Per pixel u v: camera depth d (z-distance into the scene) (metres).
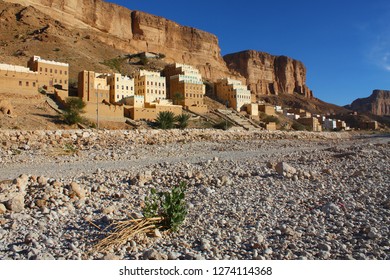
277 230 8.20
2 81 54.34
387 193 11.51
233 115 89.19
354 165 17.86
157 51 173.25
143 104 68.75
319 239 7.67
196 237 7.95
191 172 14.55
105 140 30.91
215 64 197.75
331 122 137.25
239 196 11.44
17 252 6.89
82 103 55.66
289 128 102.50
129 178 14.03
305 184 13.30
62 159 20.88
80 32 132.50
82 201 10.55
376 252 6.87
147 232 8.06
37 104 55.78
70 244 7.21
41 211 9.51
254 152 27.72
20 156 21.08
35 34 108.62
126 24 166.62
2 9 116.12
